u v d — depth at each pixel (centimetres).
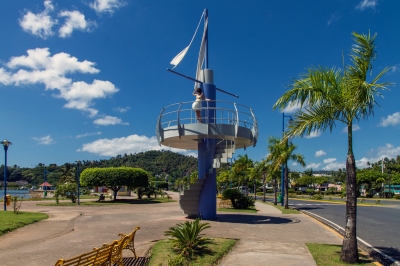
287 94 937
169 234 1020
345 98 889
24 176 14812
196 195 1841
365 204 3691
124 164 15150
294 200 4647
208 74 1866
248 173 4766
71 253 951
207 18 1956
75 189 3547
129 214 2178
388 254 1008
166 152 16850
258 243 1110
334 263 843
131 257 886
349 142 905
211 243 1048
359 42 877
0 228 1358
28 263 837
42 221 1741
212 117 1761
